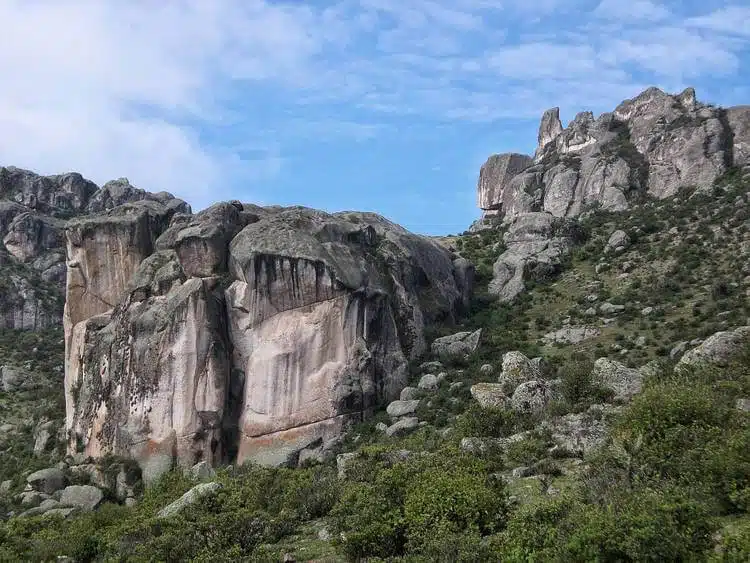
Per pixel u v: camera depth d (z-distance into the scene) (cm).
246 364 5222
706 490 2156
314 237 5447
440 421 4497
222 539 2917
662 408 2647
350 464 3631
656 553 1831
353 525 2628
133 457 5109
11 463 6028
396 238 6181
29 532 3844
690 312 5397
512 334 6019
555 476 2866
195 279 5362
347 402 5000
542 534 2097
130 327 5409
